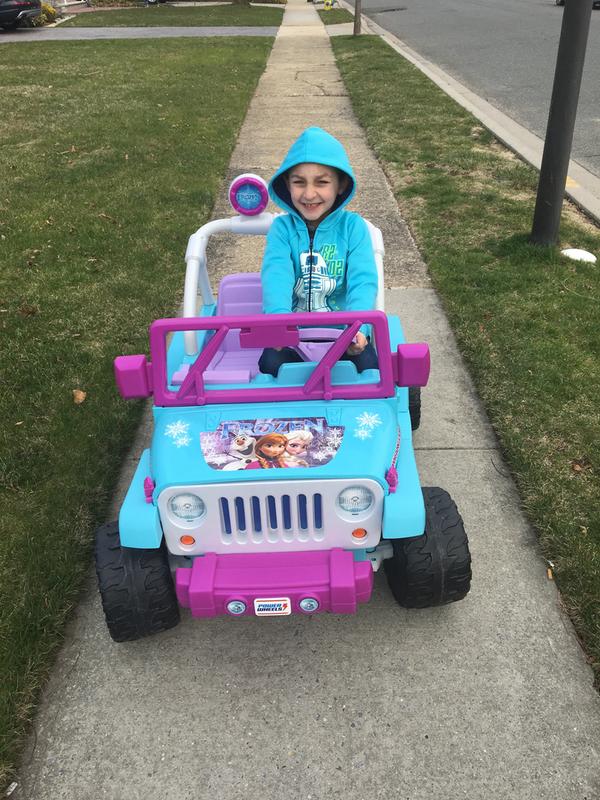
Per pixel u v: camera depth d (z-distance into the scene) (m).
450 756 2.14
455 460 3.40
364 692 2.34
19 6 20.30
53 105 10.96
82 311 4.91
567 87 4.88
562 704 2.28
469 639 2.50
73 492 3.25
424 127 9.20
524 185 7.02
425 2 29.00
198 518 2.20
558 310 4.64
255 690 2.37
